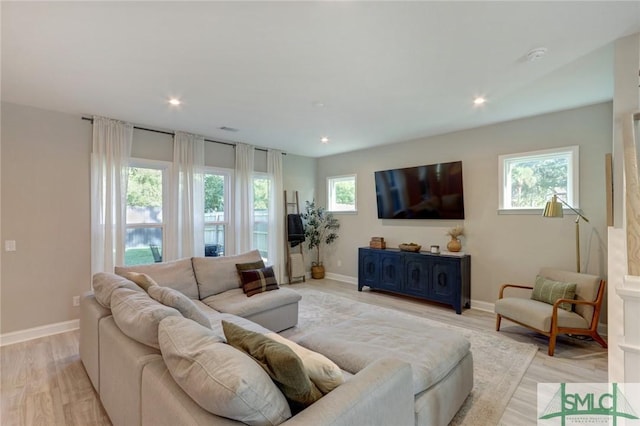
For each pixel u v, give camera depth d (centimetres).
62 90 301
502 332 351
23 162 338
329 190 649
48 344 321
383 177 541
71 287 367
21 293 336
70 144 367
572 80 282
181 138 453
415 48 227
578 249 341
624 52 211
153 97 320
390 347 205
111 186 387
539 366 274
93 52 231
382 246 527
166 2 175
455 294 421
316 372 132
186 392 116
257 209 564
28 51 229
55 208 357
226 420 105
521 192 410
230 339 148
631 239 164
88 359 243
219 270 356
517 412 211
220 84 289
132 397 153
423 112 371
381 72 265
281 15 188
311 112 370
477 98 326
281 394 115
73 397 225
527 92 311
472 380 226
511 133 409
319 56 238
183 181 452
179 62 247
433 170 477
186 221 452
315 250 659
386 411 131
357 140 512
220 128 437
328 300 479
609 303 207
